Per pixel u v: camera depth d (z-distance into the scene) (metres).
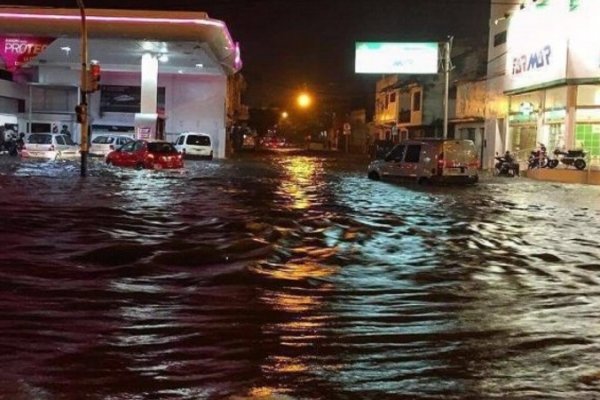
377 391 5.16
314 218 15.31
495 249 11.85
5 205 15.98
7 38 36.75
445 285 8.92
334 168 40.22
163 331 6.58
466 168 27.44
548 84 34.78
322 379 5.40
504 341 6.50
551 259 10.98
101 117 49.62
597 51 31.98
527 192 25.22
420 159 27.44
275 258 10.37
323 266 9.95
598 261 10.86
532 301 8.14
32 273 8.85
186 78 50.56
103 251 10.39
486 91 45.34
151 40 36.50
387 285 8.85
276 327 6.82
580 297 8.40
